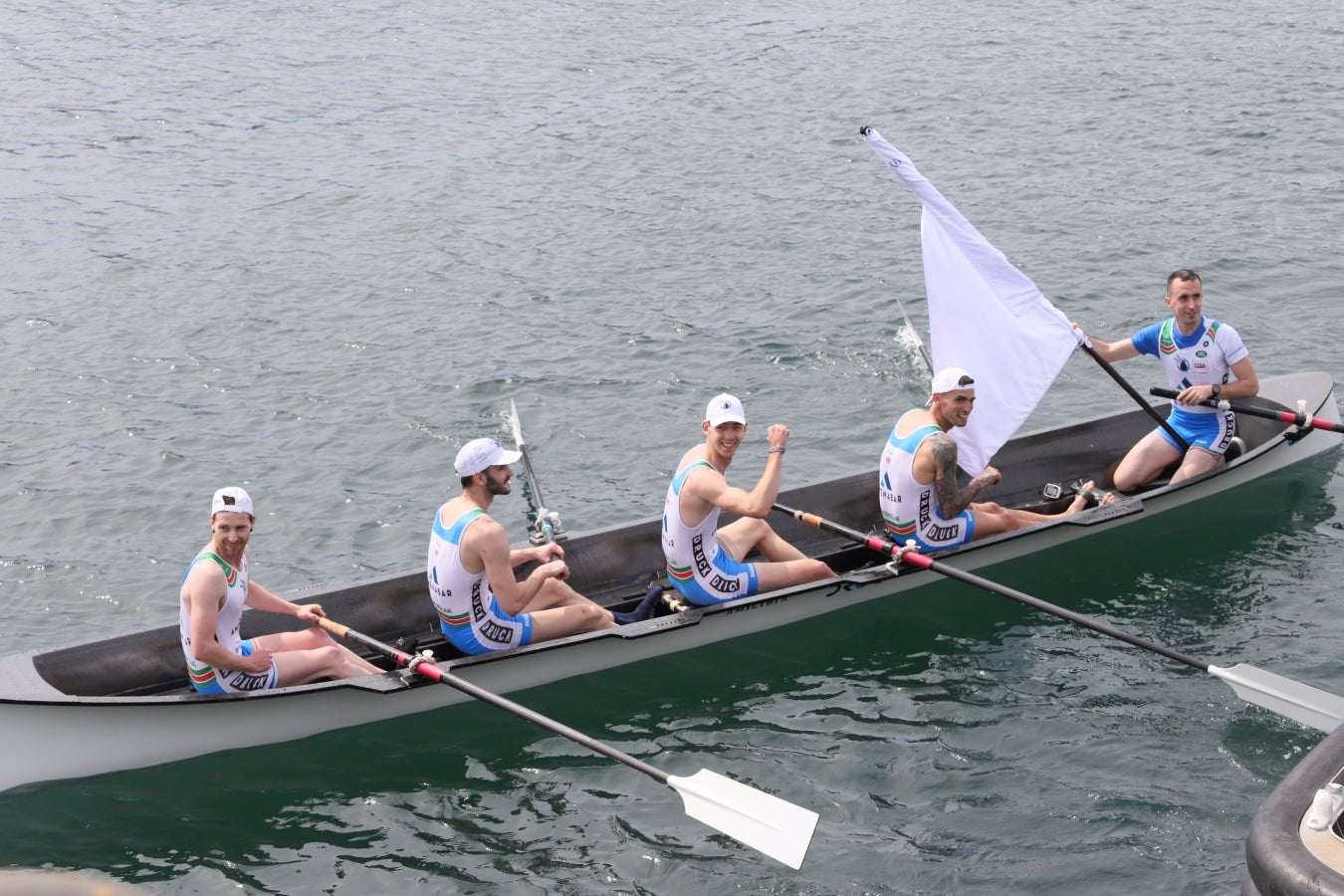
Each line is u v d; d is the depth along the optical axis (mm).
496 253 18484
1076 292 16188
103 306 16969
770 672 9531
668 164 22047
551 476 12570
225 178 22141
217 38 32156
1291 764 8219
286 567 11062
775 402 13906
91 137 24625
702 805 7469
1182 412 11625
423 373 14812
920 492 9938
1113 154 21250
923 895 7266
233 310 16734
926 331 15352
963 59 27672
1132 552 10883
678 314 16172
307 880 7617
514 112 25500
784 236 18609
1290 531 11094
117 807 8211
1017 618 10094
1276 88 24141
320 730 8711
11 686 8156
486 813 8156
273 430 13586
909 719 8938
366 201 20812
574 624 9336
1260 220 18109
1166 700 8992
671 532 9367
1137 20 30047
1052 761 8391
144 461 12969
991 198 19609
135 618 10430
